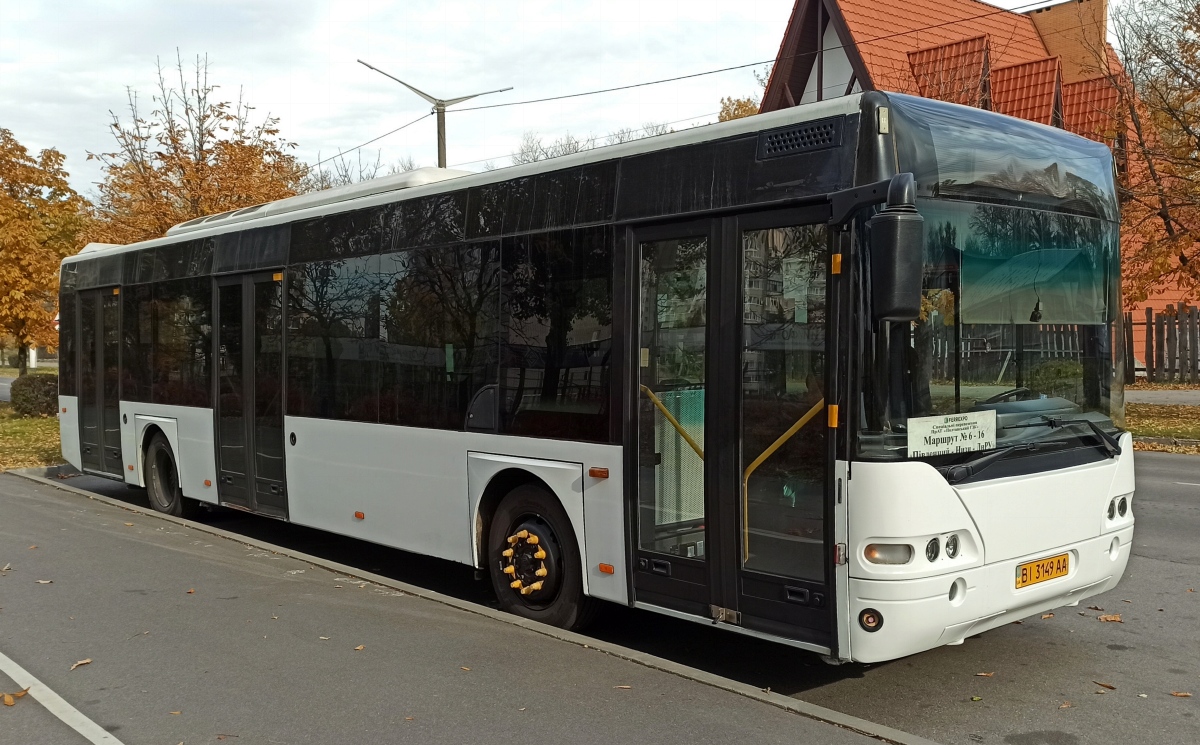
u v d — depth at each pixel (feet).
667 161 18.57
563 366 20.47
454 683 17.33
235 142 76.18
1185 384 82.53
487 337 22.36
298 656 19.01
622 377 19.10
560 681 17.34
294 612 22.15
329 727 15.51
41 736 15.42
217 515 38.78
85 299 41.63
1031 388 17.24
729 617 17.24
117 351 39.06
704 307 17.72
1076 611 22.84
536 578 21.17
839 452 15.42
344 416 26.91
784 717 15.56
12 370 230.27
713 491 17.42
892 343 15.21
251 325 30.89
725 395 17.25
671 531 18.29
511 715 15.80
